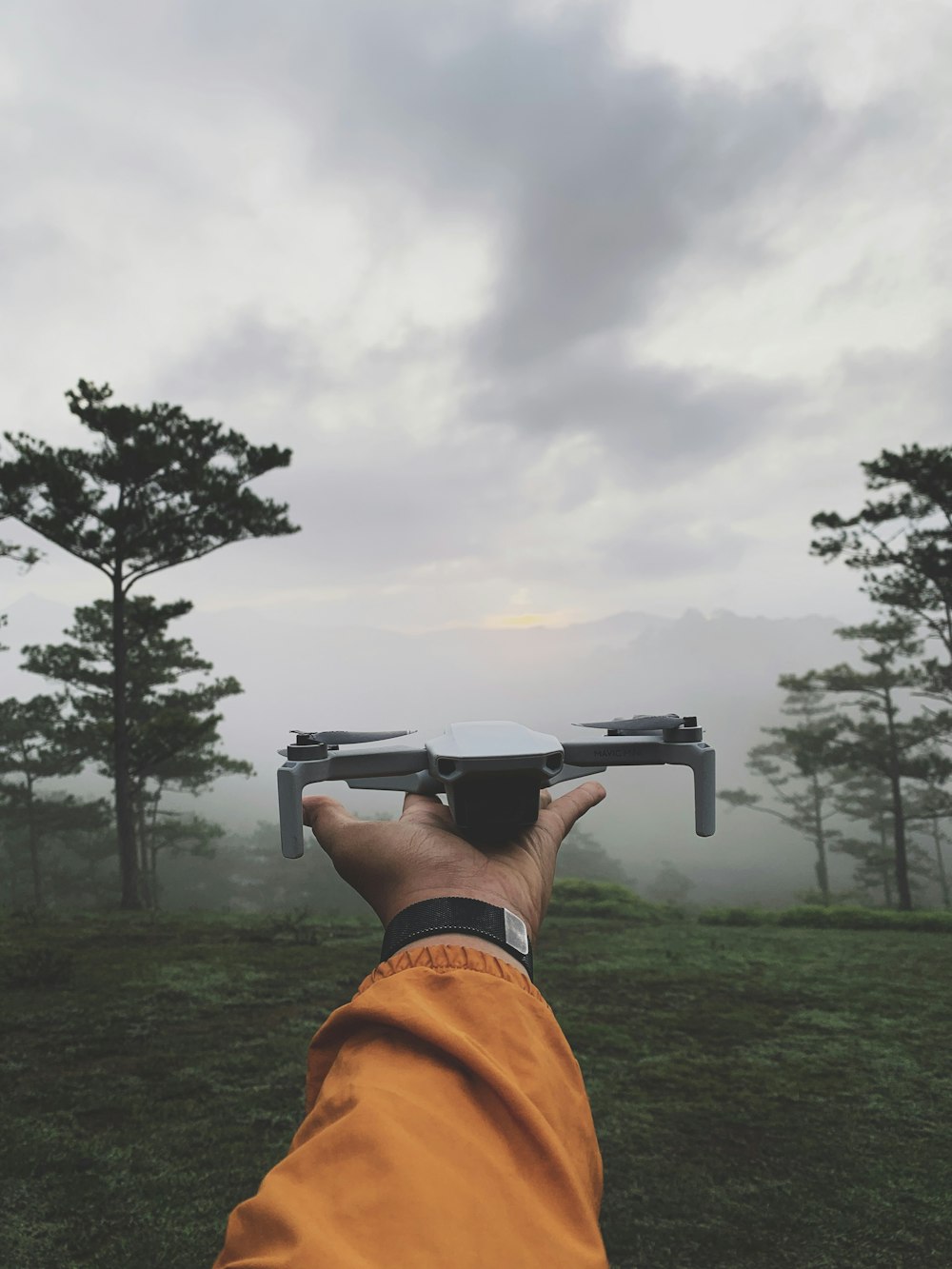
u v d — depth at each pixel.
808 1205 4.14
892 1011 8.27
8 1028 6.92
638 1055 6.64
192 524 20.31
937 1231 3.89
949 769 29.80
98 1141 4.61
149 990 8.40
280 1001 8.01
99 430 19.38
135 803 43.78
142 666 33.47
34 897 44.25
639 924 18.30
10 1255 3.42
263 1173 4.23
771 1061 6.51
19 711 40.91
